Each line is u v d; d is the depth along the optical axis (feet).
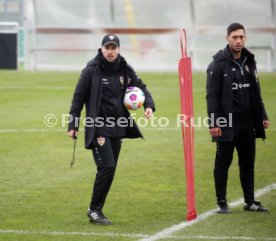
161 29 360.07
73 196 120.98
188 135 104.63
